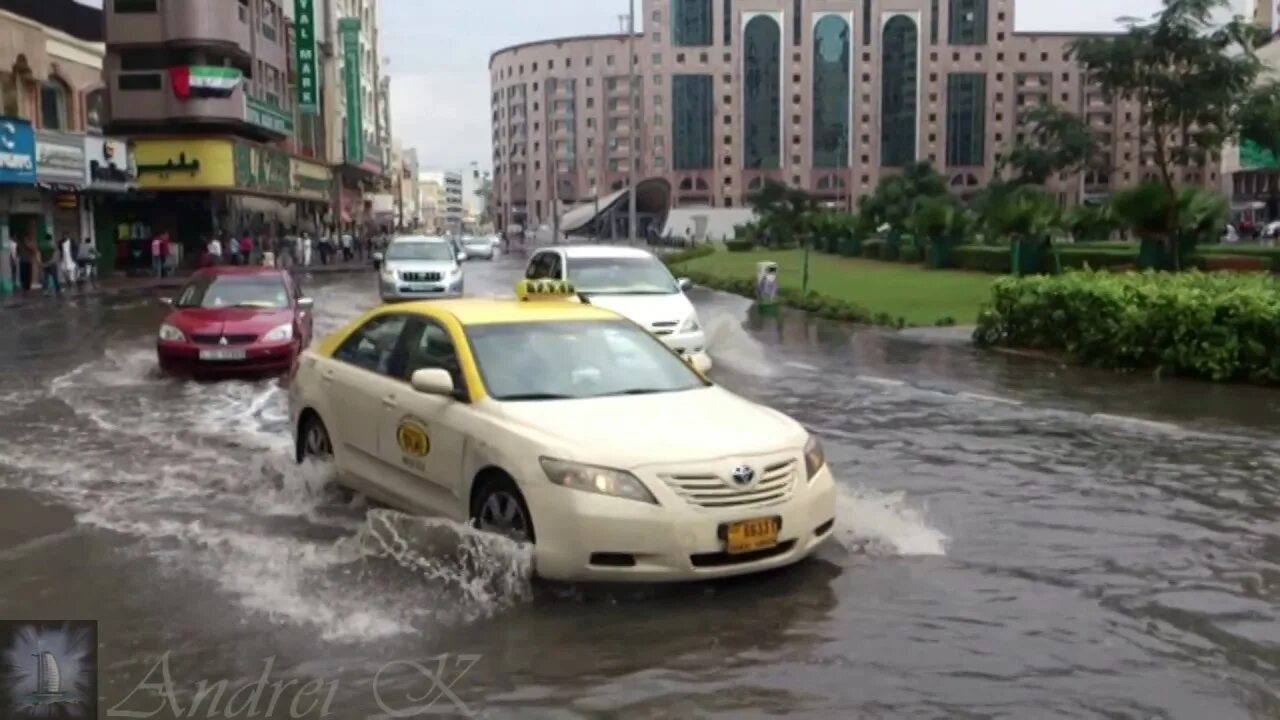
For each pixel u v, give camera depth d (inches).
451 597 228.7
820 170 5949.8
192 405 491.2
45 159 1289.4
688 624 214.8
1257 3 3400.6
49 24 1760.6
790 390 520.4
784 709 179.3
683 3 5880.9
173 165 1740.9
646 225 4256.9
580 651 202.1
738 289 1229.1
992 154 5994.1
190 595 231.5
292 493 319.3
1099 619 218.5
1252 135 1043.3
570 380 267.0
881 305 991.0
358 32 2930.6
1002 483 331.3
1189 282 602.5
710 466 223.0
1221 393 500.7
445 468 255.6
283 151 2156.7
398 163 5000.0
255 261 1811.0
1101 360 593.6
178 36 1770.4
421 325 291.7
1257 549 265.0
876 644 205.6
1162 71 1021.2
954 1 5925.2
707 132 5925.2
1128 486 326.3
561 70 6171.3
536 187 6343.5
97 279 1518.2
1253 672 193.2
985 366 605.0
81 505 309.0
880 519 284.4
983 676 191.6
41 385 555.8
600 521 217.6
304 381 330.3
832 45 5910.4
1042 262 1245.7
